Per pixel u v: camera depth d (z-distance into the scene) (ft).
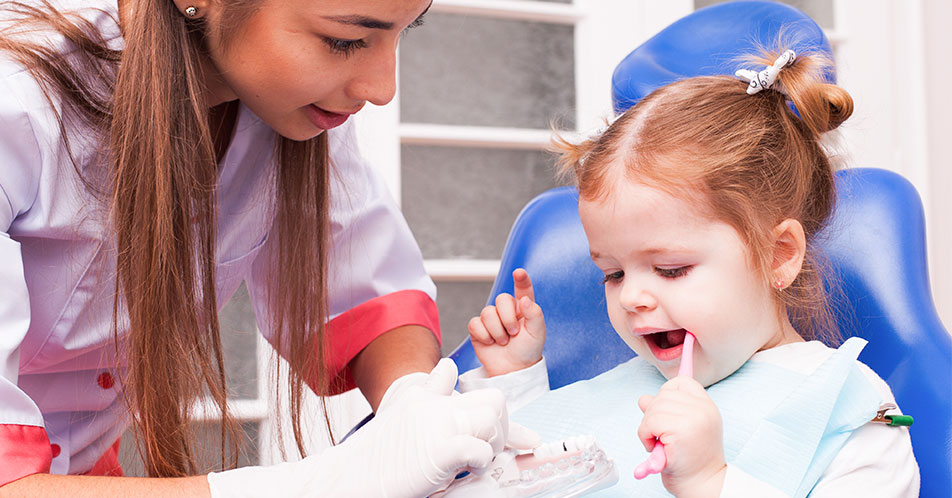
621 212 2.68
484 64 6.75
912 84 7.04
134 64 2.45
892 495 2.49
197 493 2.14
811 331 3.06
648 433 2.36
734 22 3.39
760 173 2.76
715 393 2.75
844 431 2.54
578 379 3.43
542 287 3.54
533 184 6.81
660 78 3.41
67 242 2.63
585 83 6.77
